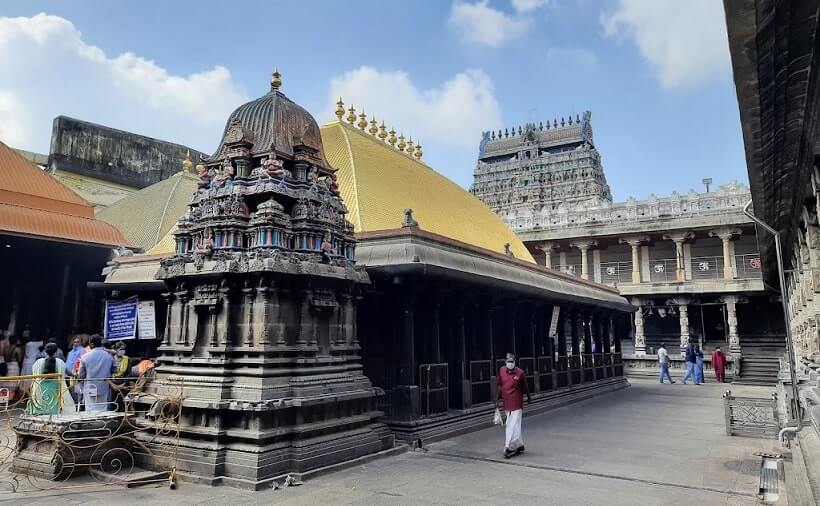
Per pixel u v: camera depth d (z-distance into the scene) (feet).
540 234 186.91
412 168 83.25
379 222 60.13
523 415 69.77
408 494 33.63
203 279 40.63
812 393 38.52
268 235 40.16
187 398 37.78
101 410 42.47
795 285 78.23
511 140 343.67
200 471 35.09
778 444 48.78
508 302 74.79
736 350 149.89
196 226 42.78
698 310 179.93
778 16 22.48
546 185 291.79
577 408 80.02
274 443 36.50
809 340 52.47
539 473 39.70
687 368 128.77
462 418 57.72
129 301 65.10
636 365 154.81
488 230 88.79
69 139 128.77
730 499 33.32
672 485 36.55
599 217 180.04
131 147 139.33
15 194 79.51
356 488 34.68
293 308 40.78
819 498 24.02
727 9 21.97
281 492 33.24
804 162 39.37
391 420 51.37
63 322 88.89
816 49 25.71
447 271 52.54
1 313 84.58
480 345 67.67
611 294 117.70
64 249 89.97
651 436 55.52
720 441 52.70
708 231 166.09
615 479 38.11
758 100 30.12
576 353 98.37
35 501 30.68
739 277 177.47
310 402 38.63
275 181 42.06
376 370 55.16
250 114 47.06
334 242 45.11
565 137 320.09
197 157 155.84
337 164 66.64
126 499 31.42
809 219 44.34
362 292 49.49
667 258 188.24
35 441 36.42
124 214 103.60
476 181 317.01
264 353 37.78
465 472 39.65
